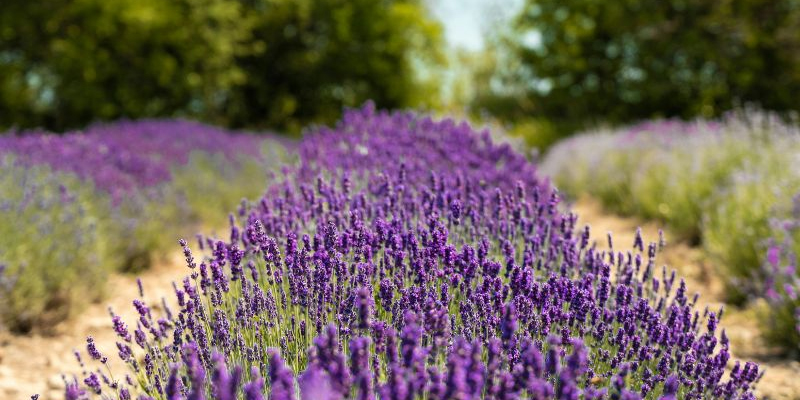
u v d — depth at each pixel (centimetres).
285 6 1919
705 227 595
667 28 1862
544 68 2067
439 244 282
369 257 288
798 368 382
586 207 957
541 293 268
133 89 1580
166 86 1633
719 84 1816
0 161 607
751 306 479
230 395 170
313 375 168
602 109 1995
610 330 279
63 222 516
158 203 668
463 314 260
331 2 1991
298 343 264
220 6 1723
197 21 1658
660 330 269
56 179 594
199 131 1088
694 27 1816
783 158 658
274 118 2064
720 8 1753
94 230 532
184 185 755
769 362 395
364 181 444
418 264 273
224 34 1742
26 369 385
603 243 686
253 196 805
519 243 360
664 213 749
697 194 698
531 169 521
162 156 841
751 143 782
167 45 1662
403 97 2105
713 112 1800
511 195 398
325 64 2033
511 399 186
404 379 190
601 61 2012
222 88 1839
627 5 1889
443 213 367
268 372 243
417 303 254
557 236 358
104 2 1443
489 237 352
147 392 261
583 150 1120
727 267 527
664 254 638
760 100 1788
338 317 259
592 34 1980
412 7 2045
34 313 442
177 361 264
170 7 1620
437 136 580
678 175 774
